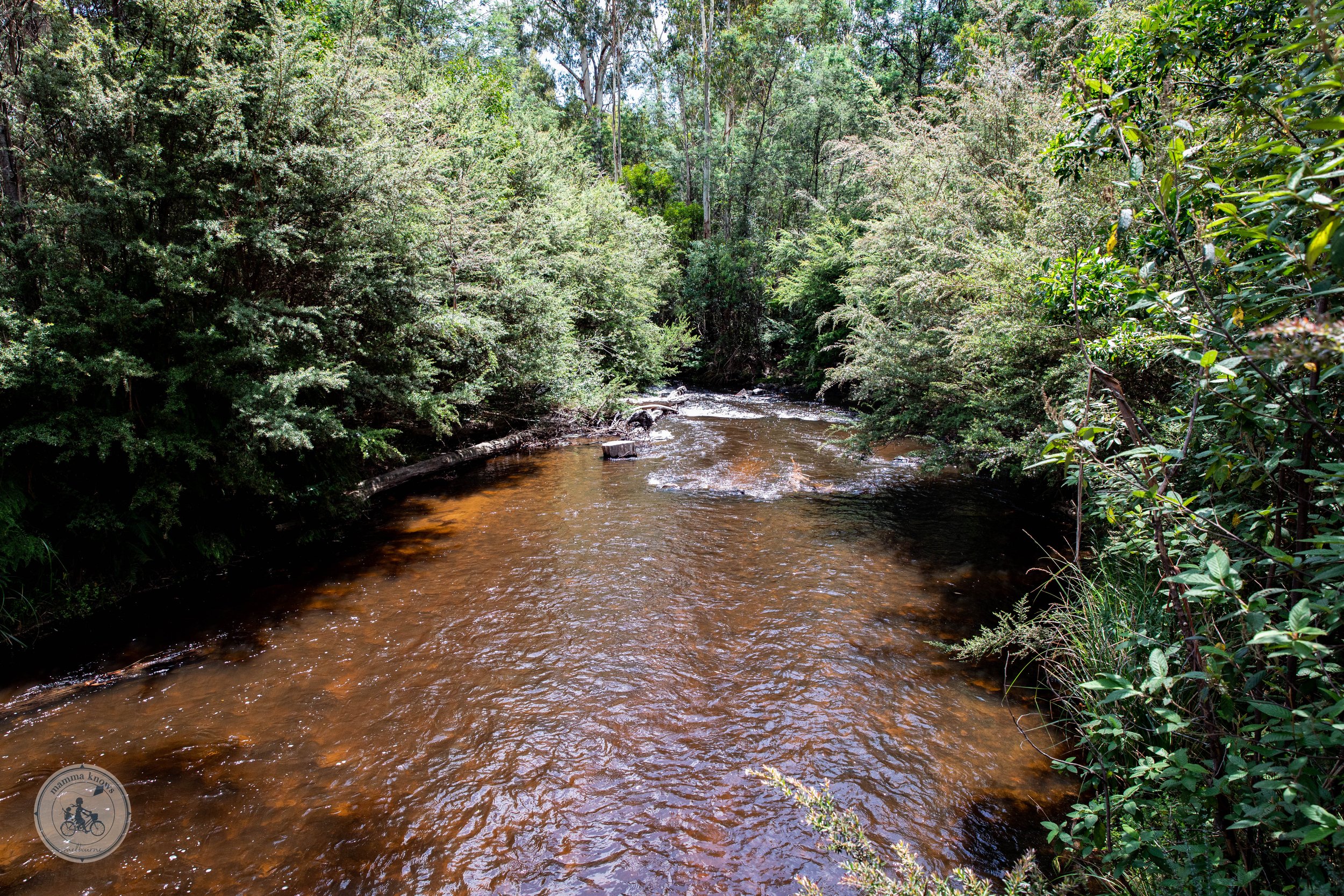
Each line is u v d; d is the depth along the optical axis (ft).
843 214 57.52
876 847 9.47
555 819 10.36
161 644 16.03
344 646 15.92
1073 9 35.32
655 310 68.64
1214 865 5.69
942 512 25.20
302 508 23.70
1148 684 5.66
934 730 12.23
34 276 17.93
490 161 45.57
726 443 39.29
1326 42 4.60
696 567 20.43
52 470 17.71
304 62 22.34
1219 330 5.48
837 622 16.55
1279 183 5.73
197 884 9.16
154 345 19.74
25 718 13.11
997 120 26.00
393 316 26.35
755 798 10.70
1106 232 12.85
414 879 9.26
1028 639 12.75
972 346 19.01
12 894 8.95
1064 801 10.27
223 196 20.13
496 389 37.40
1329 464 4.79
